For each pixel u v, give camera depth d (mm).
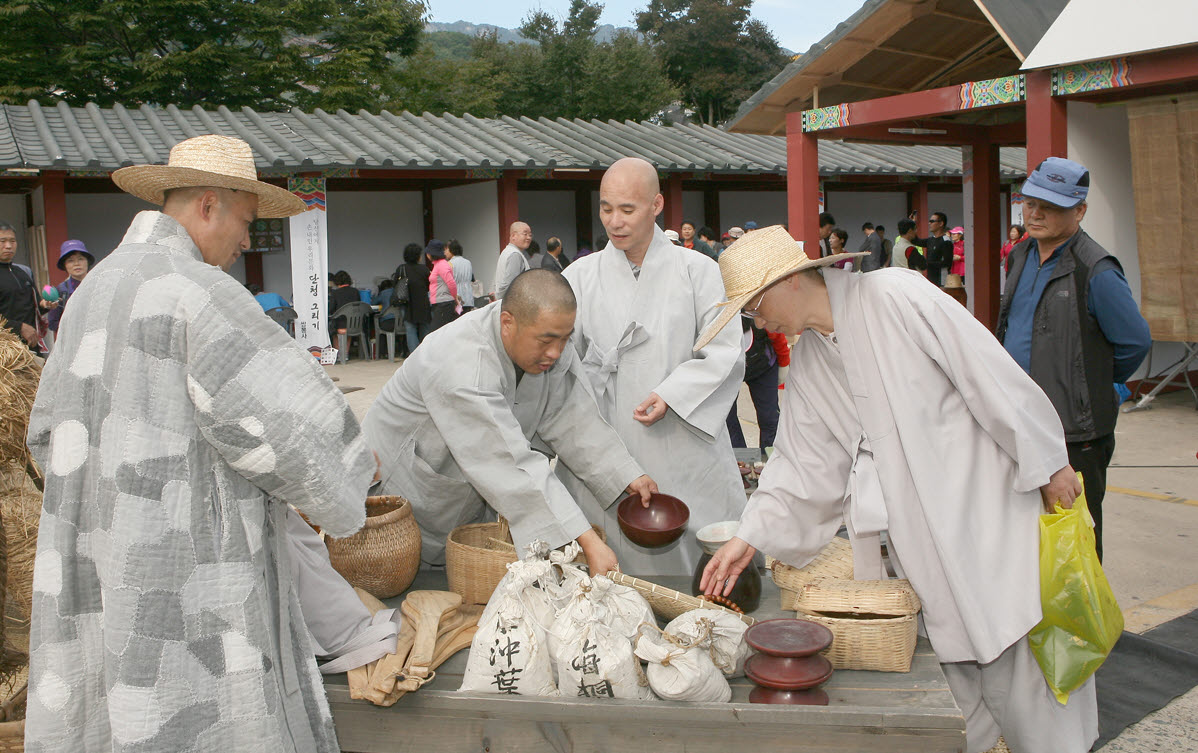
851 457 2648
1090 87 6801
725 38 41969
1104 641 2500
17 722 2520
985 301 10383
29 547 3336
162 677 1840
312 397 1960
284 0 20172
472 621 2672
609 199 3188
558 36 33125
